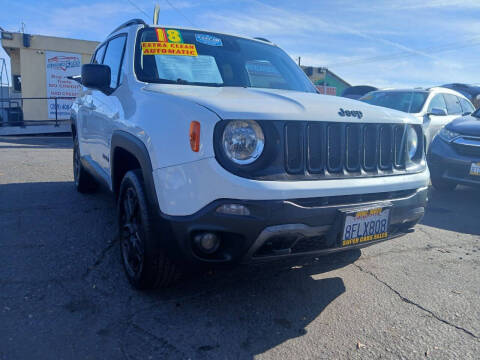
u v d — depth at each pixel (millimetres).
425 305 2957
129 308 2730
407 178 2979
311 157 2596
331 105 2787
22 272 3148
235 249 2428
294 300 2947
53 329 2447
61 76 18828
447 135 6148
